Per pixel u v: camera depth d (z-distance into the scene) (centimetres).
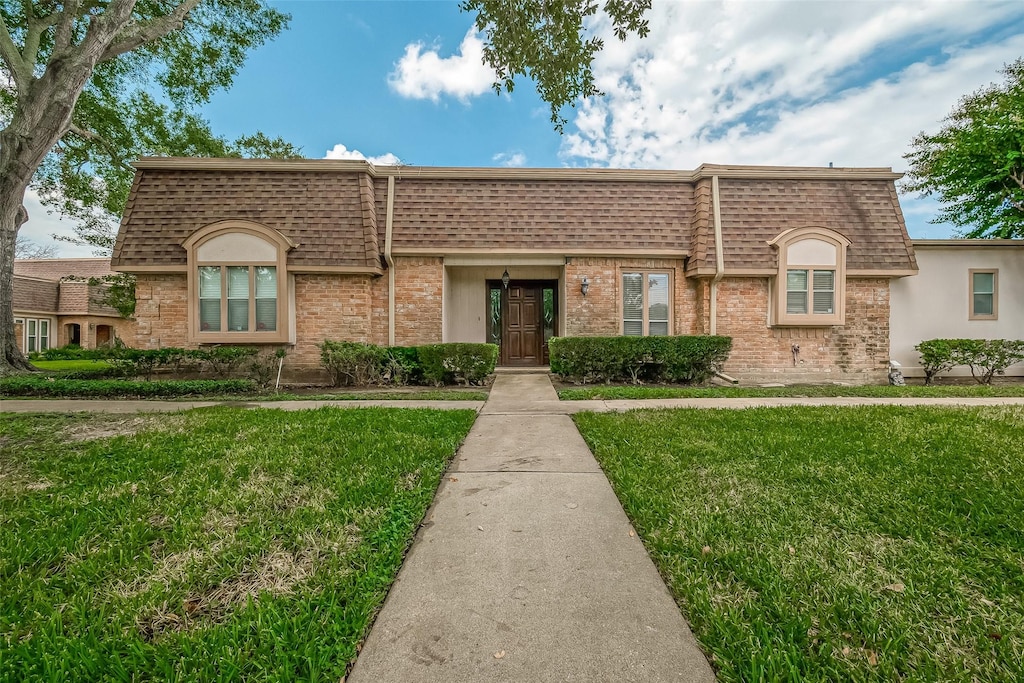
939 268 1077
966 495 301
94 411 605
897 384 1003
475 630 181
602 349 904
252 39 1338
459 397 753
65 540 245
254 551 237
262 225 945
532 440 471
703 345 909
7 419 540
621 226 1056
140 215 974
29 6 937
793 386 927
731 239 1022
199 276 947
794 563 224
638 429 493
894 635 171
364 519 272
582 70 546
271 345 974
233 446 418
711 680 156
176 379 928
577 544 251
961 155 1289
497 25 511
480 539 256
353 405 672
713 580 213
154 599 196
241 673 158
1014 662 158
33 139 897
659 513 283
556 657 166
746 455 396
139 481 334
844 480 333
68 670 158
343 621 183
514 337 1188
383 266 1036
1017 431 461
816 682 151
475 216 1048
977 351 963
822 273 1012
